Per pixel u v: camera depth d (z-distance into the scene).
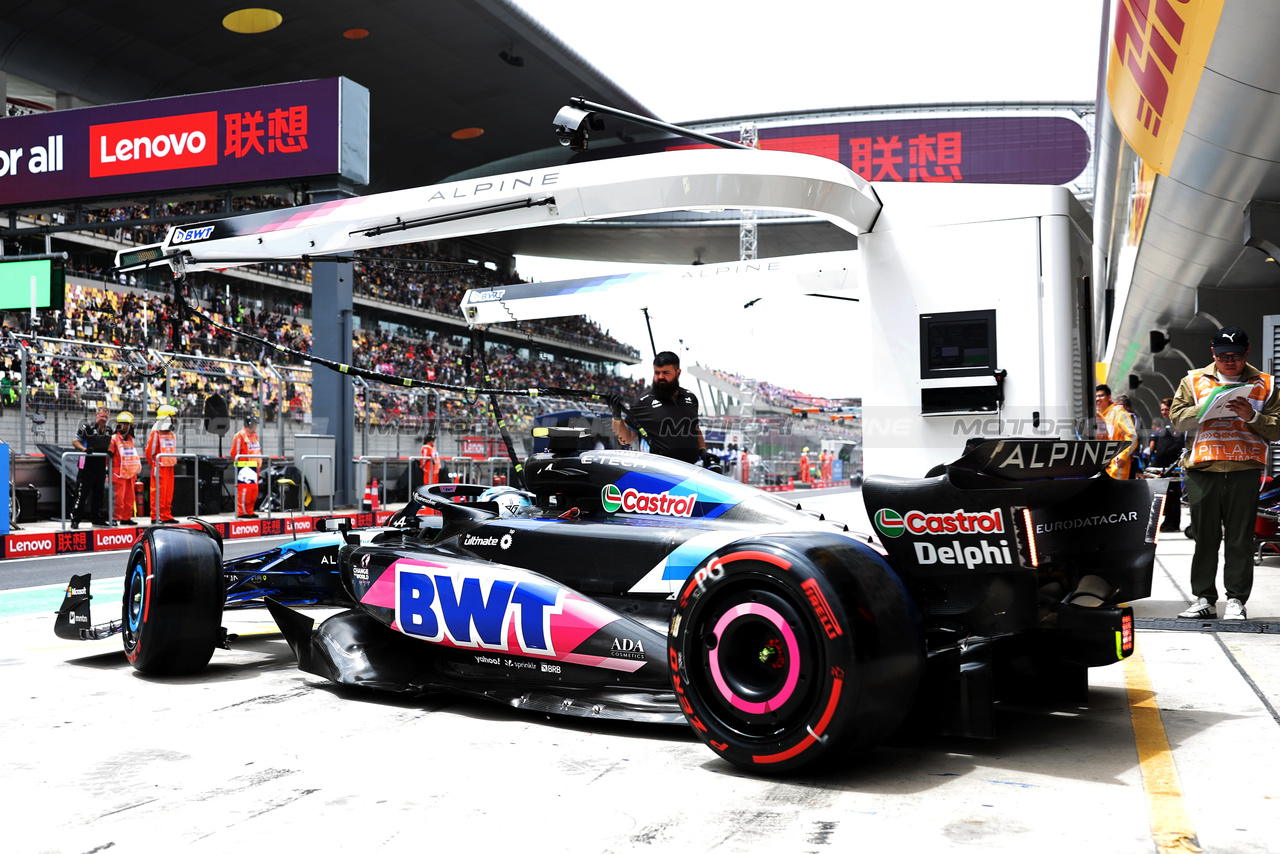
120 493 13.01
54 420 14.14
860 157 38.59
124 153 15.65
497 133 36.78
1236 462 4.93
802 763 2.54
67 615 4.80
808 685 2.54
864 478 2.98
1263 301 15.93
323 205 6.12
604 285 9.23
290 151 15.08
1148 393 38.81
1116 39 9.25
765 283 8.79
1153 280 16.84
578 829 2.25
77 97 27.66
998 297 5.17
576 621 3.27
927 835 2.17
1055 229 5.05
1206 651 4.27
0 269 14.52
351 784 2.62
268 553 5.08
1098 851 2.06
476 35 29.02
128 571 4.39
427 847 2.15
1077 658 2.99
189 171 15.41
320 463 15.74
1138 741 2.93
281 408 15.69
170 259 6.62
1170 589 6.39
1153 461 11.91
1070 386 5.05
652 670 3.11
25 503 13.47
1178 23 7.39
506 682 3.50
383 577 3.89
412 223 5.82
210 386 15.28
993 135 37.72
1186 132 9.33
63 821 2.34
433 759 2.86
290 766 2.80
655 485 3.65
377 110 33.38
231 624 5.80
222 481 15.75
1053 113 37.28
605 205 5.34
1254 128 8.58
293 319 31.12
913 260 5.37
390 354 31.97
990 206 5.19
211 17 25.56
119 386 14.31
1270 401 4.95
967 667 2.78
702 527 3.44
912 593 2.90
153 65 27.33
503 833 2.23
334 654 3.94
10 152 16.09
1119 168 13.94
